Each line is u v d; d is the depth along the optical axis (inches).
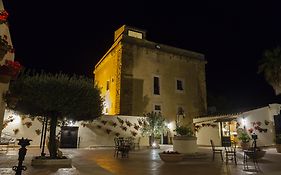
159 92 1067.3
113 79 1067.9
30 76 404.2
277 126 738.8
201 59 1219.9
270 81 804.0
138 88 1019.9
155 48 1106.7
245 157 423.2
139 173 322.3
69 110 401.4
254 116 819.4
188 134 537.0
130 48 1047.0
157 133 887.1
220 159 495.5
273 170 354.0
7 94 364.8
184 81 1138.7
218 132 942.4
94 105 430.6
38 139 743.1
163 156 445.4
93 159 485.1
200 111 1138.7
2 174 293.1
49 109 398.6
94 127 842.8
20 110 403.5
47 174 304.3
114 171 336.5
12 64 261.6
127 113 970.7
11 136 713.6
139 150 742.5
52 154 418.3
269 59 802.2
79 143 807.7
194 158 492.4
